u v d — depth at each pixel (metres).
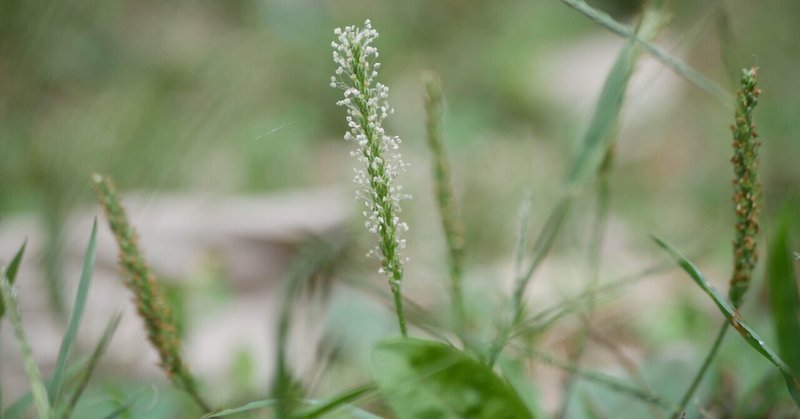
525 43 2.13
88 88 1.75
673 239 1.34
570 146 1.66
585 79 1.95
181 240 1.13
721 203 1.49
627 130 1.77
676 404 0.79
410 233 1.25
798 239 0.84
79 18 1.86
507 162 1.62
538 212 1.39
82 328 0.96
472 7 2.31
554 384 0.90
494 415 0.68
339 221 1.15
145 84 1.66
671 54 0.80
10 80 1.56
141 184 1.26
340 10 2.21
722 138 1.70
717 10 0.78
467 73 2.08
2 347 0.93
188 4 2.21
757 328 0.87
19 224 1.21
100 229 1.08
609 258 1.25
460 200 1.44
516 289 0.79
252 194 1.54
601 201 0.86
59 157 1.31
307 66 1.97
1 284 0.67
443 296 0.97
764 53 1.87
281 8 2.11
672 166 1.70
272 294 1.10
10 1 1.62
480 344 0.77
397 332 0.89
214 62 1.75
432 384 0.68
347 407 0.72
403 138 1.76
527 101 1.95
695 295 1.09
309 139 1.81
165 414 0.84
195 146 1.43
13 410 0.74
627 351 0.95
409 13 2.29
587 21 2.23
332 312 0.90
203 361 0.92
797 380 0.67
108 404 0.83
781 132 1.55
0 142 1.39
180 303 0.93
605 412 0.80
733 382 0.84
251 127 1.67
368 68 0.67
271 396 0.74
